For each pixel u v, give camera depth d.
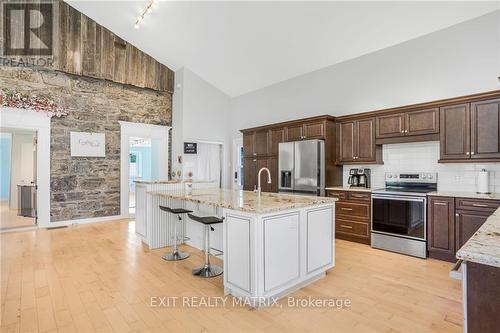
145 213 4.31
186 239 4.32
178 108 7.04
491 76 3.59
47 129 5.48
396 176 4.42
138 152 9.88
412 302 2.49
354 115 4.68
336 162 4.97
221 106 7.58
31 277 3.04
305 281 2.85
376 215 4.09
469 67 3.76
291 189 5.16
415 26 4.05
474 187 3.72
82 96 5.91
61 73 5.65
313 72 5.68
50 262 3.52
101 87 6.16
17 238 4.68
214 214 3.77
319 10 4.21
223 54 6.09
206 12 5.03
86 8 5.61
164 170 7.14
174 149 7.18
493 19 3.57
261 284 2.38
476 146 3.43
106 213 6.22
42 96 5.42
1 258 3.66
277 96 6.43
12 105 5.00
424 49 4.16
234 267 2.58
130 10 5.45
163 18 5.46
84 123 5.94
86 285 2.85
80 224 5.79
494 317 0.98
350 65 5.07
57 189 5.63
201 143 7.21
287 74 6.02
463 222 3.33
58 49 5.50
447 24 3.89
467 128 3.51
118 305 2.46
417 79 4.23
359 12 4.04
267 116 6.68
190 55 6.46
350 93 5.07
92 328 2.12
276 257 2.51
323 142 4.81
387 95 4.57
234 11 4.80
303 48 5.11
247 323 2.19
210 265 3.41
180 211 3.60
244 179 6.56
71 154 5.77
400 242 3.84
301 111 5.91
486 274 1.00
